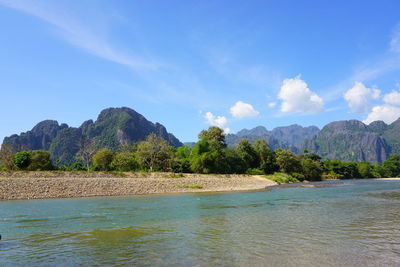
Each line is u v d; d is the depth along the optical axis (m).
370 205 30.31
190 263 11.62
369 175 146.50
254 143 112.62
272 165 105.62
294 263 11.56
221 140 108.00
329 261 11.81
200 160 78.88
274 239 15.52
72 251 13.69
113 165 77.88
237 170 92.88
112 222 21.52
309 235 16.41
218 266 11.23
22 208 29.41
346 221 20.91
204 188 55.06
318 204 31.73
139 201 35.72
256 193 47.34
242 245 14.33
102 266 11.43
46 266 11.59
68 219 22.89
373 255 12.60
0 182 40.16
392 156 174.75
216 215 24.55
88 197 41.09
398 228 18.27
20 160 63.81
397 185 69.56
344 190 53.22
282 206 30.28
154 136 87.25
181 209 28.47
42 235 17.30
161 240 15.64
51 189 41.81
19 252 13.66
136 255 12.84
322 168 129.62
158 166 80.75
